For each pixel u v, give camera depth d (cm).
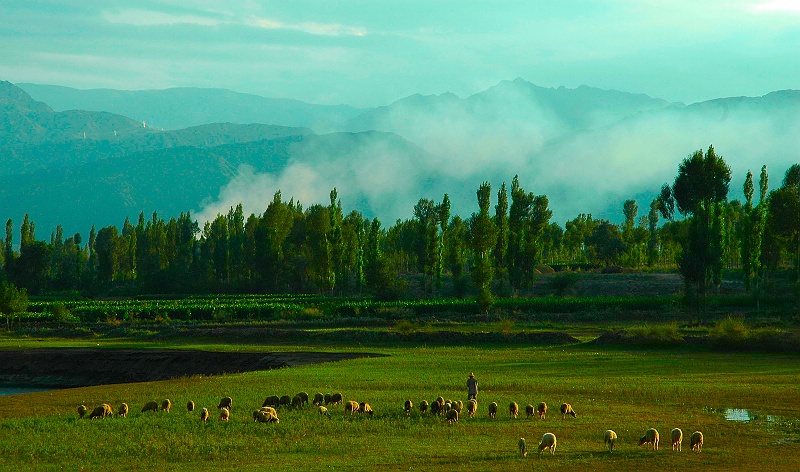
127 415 5116
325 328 12962
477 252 16525
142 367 9206
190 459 3744
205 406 5353
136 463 3678
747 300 14025
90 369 9312
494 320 13575
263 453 3841
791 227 14912
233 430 4406
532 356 8619
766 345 8850
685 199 12644
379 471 3453
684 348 9225
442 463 3594
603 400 5403
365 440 4119
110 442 4169
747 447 3903
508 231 18162
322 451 3866
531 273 17750
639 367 7406
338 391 5928
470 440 4106
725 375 6688
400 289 16800
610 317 13550
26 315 15088
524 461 3628
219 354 9294
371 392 5862
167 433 4372
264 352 9394
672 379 6450
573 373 6975
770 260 16012
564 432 4306
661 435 4206
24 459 3806
